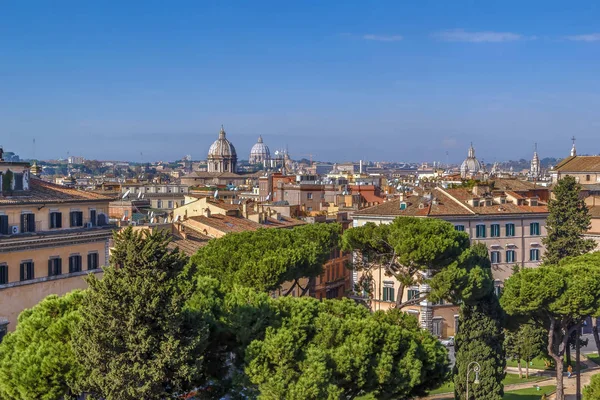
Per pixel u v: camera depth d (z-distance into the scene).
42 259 90.50
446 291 88.25
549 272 89.50
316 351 62.06
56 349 60.25
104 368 58.62
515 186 181.62
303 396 59.47
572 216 134.12
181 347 59.22
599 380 73.81
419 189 173.75
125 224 134.00
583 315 91.19
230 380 65.56
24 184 91.94
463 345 91.75
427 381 71.19
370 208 147.00
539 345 109.00
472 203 145.38
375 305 133.50
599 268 95.00
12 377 59.97
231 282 86.69
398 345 66.81
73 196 98.25
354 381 64.75
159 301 59.22
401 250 91.69
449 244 91.00
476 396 90.19
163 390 59.06
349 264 105.75
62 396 61.19
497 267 144.75
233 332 65.88
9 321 85.56
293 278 90.94
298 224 160.12
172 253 60.91
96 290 59.25
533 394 100.69
